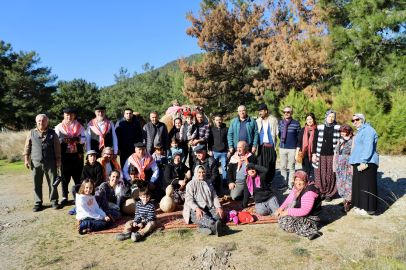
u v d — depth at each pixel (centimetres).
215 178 624
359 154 473
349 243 387
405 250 352
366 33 1262
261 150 695
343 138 523
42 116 558
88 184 454
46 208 592
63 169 614
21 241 429
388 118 1052
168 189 548
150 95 4191
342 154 521
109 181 525
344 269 322
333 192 578
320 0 1538
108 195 521
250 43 2534
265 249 379
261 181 521
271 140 686
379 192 606
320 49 1563
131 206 533
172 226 467
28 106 3241
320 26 1625
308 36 1619
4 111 2819
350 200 506
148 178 638
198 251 377
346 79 1206
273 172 693
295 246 384
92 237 440
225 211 537
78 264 354
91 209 464
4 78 3150
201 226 450
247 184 540
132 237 416
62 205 608
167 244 405
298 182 434
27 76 3306
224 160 714
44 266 351
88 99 4259
